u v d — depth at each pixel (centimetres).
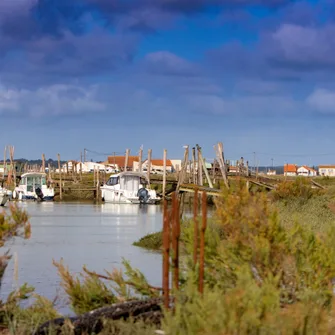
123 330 920
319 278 1059
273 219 1088
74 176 11756
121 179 9125
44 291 1720
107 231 4275
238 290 814
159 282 1889
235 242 1080
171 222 1041
